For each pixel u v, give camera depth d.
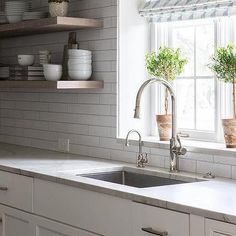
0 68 4.48
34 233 3.35
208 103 3.63
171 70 3.64
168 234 2.49
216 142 3.53
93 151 3.98
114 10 3.78
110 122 3.85
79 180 3.01
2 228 3.63
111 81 3.82
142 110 3.89
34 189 3.35
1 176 3.63
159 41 3.87
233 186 2.83
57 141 4.30
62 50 4.19
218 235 2.27
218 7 3.35
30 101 4.56
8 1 4.58
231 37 3.44
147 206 2.60
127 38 3.82
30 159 3.85
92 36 3.96
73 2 4.11
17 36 4.60
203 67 3.66
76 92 4.11
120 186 2.84
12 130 4.79
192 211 2.37
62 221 3.14
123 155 3.75
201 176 3.13
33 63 4.25
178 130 3.77
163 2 3.71
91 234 2.94
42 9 4.40
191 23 3.71
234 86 3.24
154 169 3.40
